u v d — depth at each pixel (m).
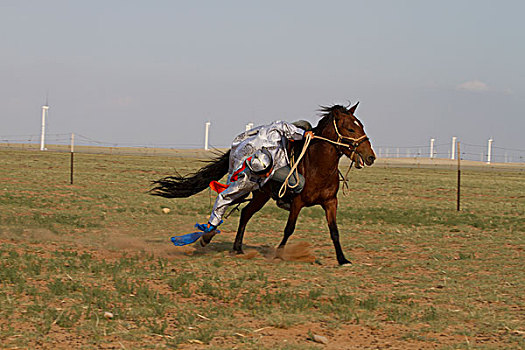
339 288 9.19
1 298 7.90
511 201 30.88
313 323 7.37
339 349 6.45
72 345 6.33
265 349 6.36
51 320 7.03
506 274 10.52
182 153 110.12
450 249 13.54
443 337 6.92
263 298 8.40
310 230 16.47
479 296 8.80
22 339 6.44
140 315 7.43
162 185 12.54
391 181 45.00
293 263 11.27
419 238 15.34
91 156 68.69
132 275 9.73
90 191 25.50
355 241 14.56
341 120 10.70
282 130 11.05
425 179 49.88
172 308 7.83
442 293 9.02
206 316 7.49
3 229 14.18
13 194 22.84
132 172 41.97
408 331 7.12
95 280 9.26
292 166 10.93
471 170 82.25
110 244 12.98
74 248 12.28
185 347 6.38
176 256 11.88
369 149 10.67
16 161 47.78
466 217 21.06
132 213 19.08
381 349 6.47
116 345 6.36
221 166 12.44
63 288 8.44
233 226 16.98
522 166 137.88
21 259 10.54
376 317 7.67
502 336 6.97
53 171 37.75
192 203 22.95
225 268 10.61
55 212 18.31
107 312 7.37
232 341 6.62
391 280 9.84
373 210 22.61
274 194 11.38
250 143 11.20
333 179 10.98
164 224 16.88
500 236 16.02
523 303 8.45
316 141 10.85
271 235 15.38
